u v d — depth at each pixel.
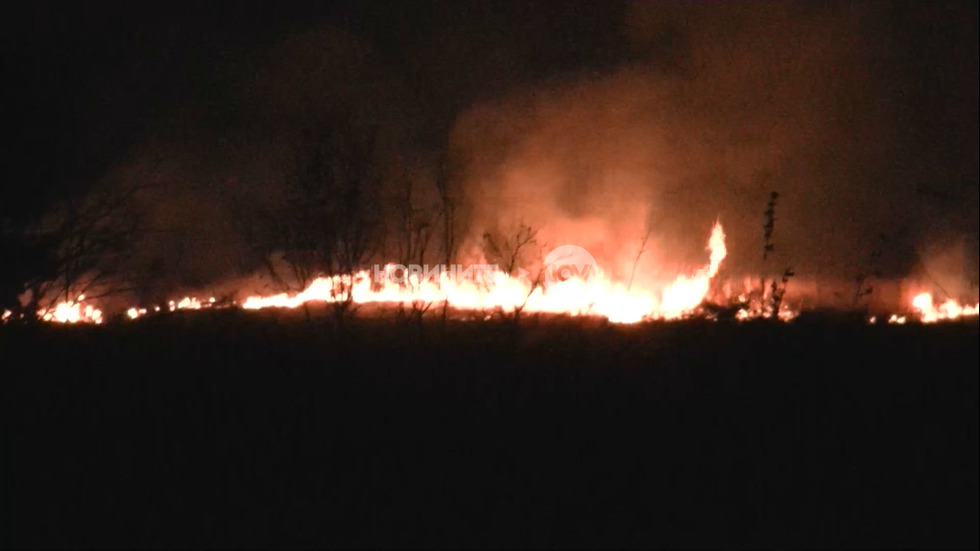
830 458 5.72
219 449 5.73
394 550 4.65
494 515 5.02
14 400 6.32
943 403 6.55
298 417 6.18
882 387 6.83
